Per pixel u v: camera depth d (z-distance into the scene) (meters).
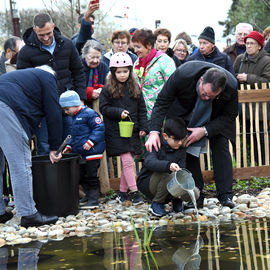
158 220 4.61
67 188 4.91
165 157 4.66
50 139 4.72
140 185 4.84
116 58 5.34
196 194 4.65
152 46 5.76
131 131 5.20
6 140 4.44
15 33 11.72
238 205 4.98
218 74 4.22
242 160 6.96
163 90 4.79
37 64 5.54
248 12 24.03
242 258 3.08
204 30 6.42
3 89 4.43
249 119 6.70
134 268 2.99
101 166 6.00
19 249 3.73
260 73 6.80
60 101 5.29
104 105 5.45
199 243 3.56
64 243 3.85
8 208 5.61
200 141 4.78
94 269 3.02
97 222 4.63
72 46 5.68
